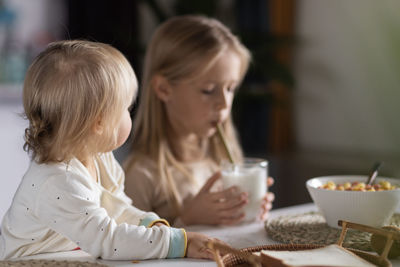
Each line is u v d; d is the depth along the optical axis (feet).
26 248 2.56
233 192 3.36
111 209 2.77
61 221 2.36
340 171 10.60
